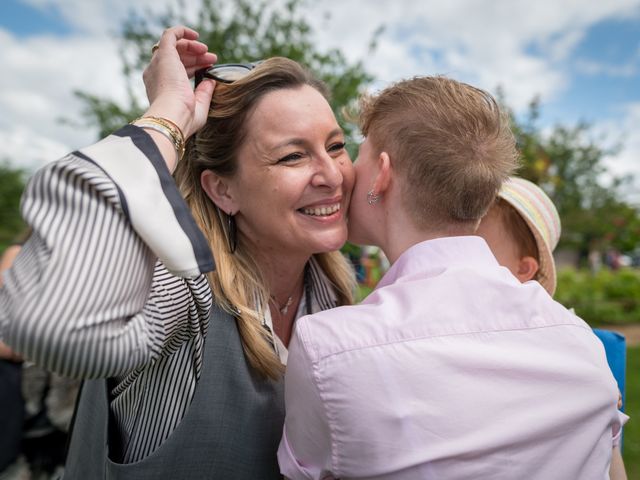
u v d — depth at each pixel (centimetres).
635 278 1098
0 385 188
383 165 116
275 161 137
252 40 611
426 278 107
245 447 124
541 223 154
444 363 93
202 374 120
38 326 75
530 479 92
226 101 138
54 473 199
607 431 102
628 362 644
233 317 130
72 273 78
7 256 211
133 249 86
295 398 103
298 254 153
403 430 90
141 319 89
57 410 197
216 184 147
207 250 92
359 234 138
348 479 96
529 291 108
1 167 2530
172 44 118
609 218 1549
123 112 644
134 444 122
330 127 140
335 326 101
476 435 90
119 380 123
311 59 587
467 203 111
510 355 96
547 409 94
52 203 83
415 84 120
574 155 1522
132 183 88
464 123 111
